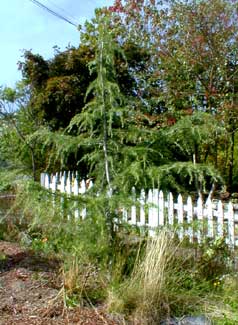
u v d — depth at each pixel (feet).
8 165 36.42
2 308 13.57
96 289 14.80
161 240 16.15
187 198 25.05
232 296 15.58
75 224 15.83
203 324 13.69
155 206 16.89
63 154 17.49
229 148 42.93
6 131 40.65
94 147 17.29
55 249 17.93
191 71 36.17
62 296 14.03
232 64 36.09
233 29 35.53
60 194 15.56
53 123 40.40
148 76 39.19
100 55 16.66
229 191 42.37
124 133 17.19
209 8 35.60
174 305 14.37
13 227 21.27
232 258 18.67
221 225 22.50
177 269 16.15
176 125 16.94
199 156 39.60
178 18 36.73
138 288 14.28
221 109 34.47
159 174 15.92
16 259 17.67
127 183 16.44
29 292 14.56
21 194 15.79
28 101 43.21
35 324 12.76
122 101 16.98
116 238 16.29
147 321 13.30
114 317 13.32
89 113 16.98
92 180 25.32
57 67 42.37
